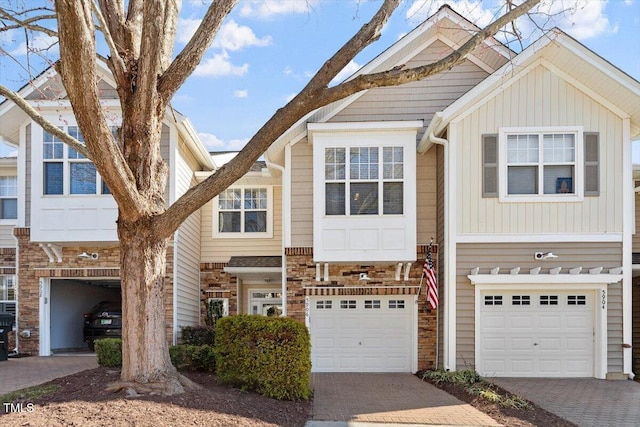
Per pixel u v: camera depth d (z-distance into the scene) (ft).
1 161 46.65
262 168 50.11
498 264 36.78
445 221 37.35
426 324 39.81
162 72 25.09
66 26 17.13
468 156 37.06
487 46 37.37
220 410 21.08
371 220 38.70
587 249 36.78
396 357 40.22
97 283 55.93
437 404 27.32
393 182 38.88
